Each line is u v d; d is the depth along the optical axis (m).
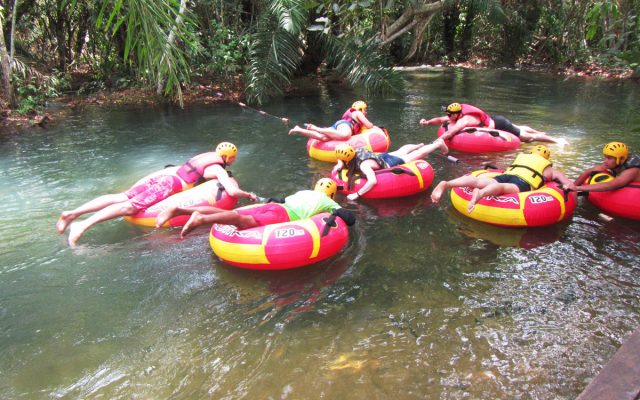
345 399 3.00
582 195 6.07
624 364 2.33
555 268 4.46
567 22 19.05
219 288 4.21
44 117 10.36
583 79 15.81
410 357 3.36
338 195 6.32
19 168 7.32
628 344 2.46
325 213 4.85
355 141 7.59
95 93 13.10
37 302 4.02
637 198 5.34
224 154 5.75
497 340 3.51
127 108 11.70
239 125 9.87
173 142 8.66
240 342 3.55
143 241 5.00
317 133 7.51
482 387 3.08
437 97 12.75
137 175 6.96
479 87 14.42
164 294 4.12
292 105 11.95
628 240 4.98
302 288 4.21
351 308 3.93
